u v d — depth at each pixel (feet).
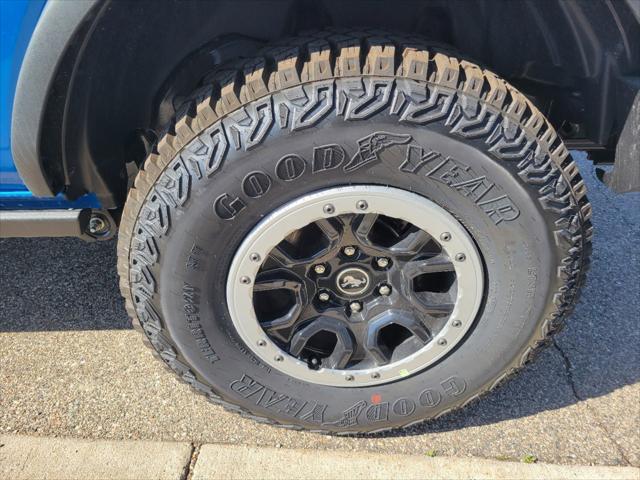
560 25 5.57
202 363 6.00
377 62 4.89
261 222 5.30
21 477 6.25
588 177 11.21
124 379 7.45
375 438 6.74
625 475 6.27
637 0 4.79
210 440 6.69
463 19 5.82
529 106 5.16
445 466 6.37
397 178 5.16
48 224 5.96
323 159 5.02
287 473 6.29
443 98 4.90
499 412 7.02
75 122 5.39
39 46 4.73
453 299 5.82
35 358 7.76
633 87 5.36
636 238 9.79
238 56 5.92
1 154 5.49
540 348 6.10
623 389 7.28
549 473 6.30
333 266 5.69
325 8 5.89
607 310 8.42
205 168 5.03
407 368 6.06
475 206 5.27
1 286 8.93
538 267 5.55
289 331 6.00
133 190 5.37
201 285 5.53
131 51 5.53
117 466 6.37
